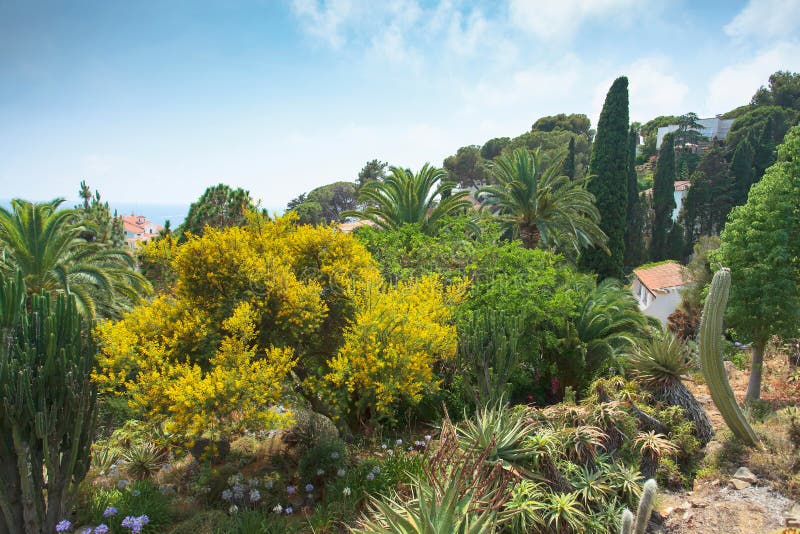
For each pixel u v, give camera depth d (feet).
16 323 16.76
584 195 65.36
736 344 47.78
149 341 22.44
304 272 26.68
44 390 16.53
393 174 58.44
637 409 25.16
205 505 21.01
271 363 21.99
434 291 29.58
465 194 58.13
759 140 142.72
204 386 18.83
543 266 42.88
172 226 60.49
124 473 23.49
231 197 55.83
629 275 122.52
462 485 15.56
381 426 26.81
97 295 48.39
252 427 19.86
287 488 21.02
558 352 39.60
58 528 16.44
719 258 34.60
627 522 10.66
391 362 22.82
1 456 16.52
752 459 22.06
